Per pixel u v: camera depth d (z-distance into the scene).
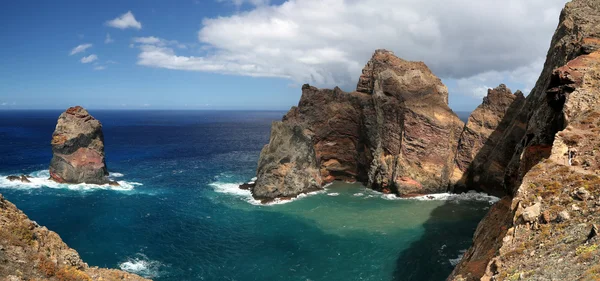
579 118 29.86
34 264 18.08
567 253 18.31
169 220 60.62
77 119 82.12
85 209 64.50
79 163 81.00
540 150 32.78
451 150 81.19
